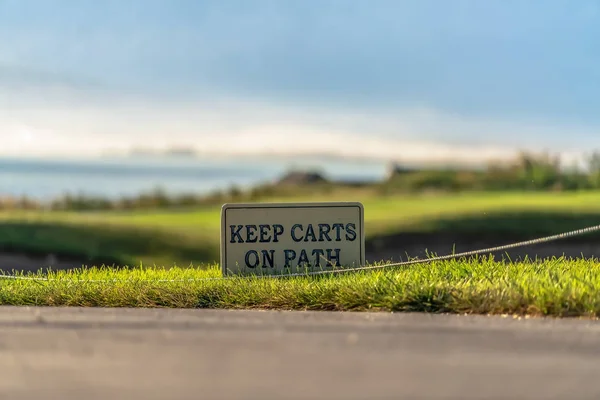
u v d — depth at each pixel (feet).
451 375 20.13
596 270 34.30
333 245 37.76
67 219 99.04
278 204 37.60
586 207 101.81
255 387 19.03
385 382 19.49
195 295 31.78
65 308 30.78
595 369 20.75
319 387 19.06
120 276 37.70
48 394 18.53
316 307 30.14
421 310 28.89
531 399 18.21
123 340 24.04
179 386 19.13
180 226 102.58
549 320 26.91
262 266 37.52
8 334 24.98
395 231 89.86
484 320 26.96
